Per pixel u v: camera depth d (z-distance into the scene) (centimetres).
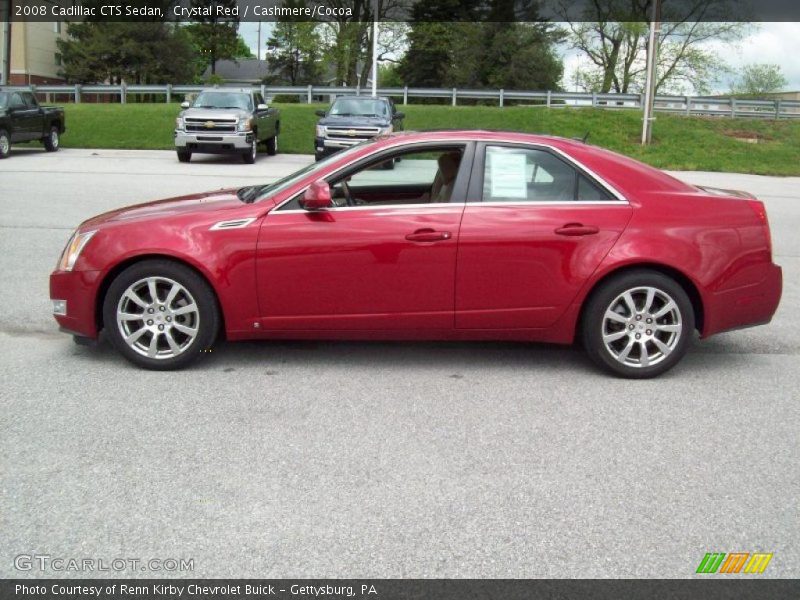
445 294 524
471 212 523
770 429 452
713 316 534
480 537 328
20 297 713
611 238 521
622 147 2884
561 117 3194
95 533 326
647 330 534
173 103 3381
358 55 4825
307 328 530
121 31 4797
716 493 371
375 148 542
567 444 425
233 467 388
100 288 529
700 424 458
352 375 536
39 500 352
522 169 535
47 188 1420
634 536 331
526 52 5284
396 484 374
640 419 464
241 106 2248
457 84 5438
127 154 2409
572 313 530
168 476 378
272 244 517
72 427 434
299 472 385
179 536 325
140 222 527
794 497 368
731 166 2638
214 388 503
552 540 327
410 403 484
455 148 538
